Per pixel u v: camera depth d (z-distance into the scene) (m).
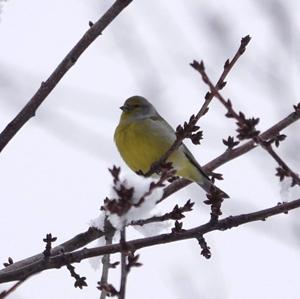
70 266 8.66
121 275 6.22
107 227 9.22
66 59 8.66
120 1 8.66
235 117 6.59
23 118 8.57
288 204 8.05
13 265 9.39
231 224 8.09
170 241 8.02
